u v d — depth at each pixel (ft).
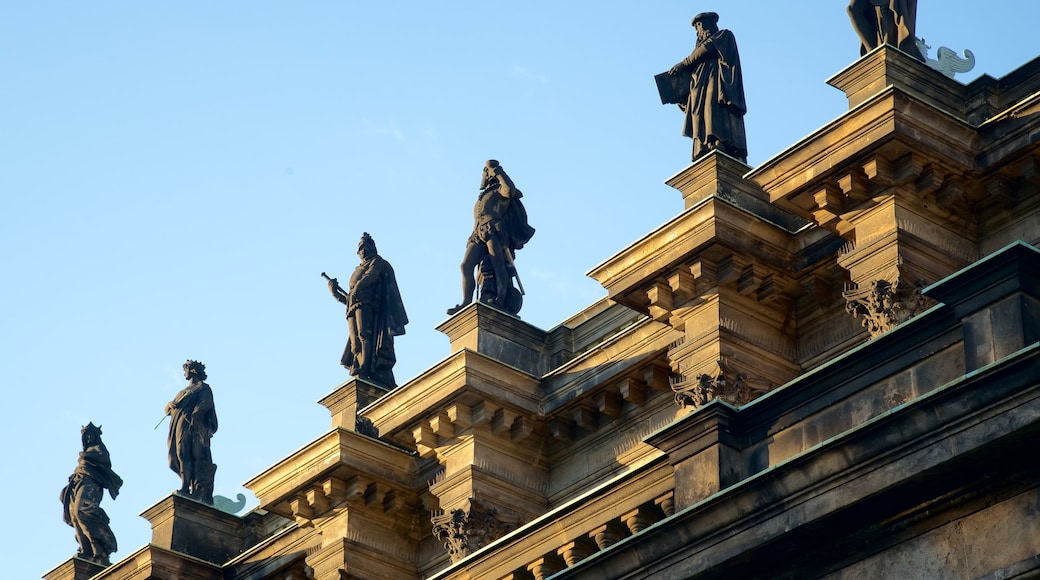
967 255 286.87
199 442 414.41
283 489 364.58
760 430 232.73
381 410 351.46
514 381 339.36
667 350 317.83
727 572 221.46
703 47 323.78
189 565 396.57
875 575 211.00
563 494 338.54
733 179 310.24
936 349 216.13
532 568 277.44
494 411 338.54
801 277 305.12
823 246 300.40
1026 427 197.77
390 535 360.69
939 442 204.33
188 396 417.69
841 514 211.41
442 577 287.89
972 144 283.79
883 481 207.92
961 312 214.07
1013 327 209.05
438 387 340.18
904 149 280.72
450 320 349.41
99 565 430.20
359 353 376.68
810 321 307.58
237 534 407.64
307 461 360.28
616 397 330.95
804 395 228.63
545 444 342.85
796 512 214.69
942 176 283.38
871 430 209.36
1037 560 198.29
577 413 335.06
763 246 303.07
